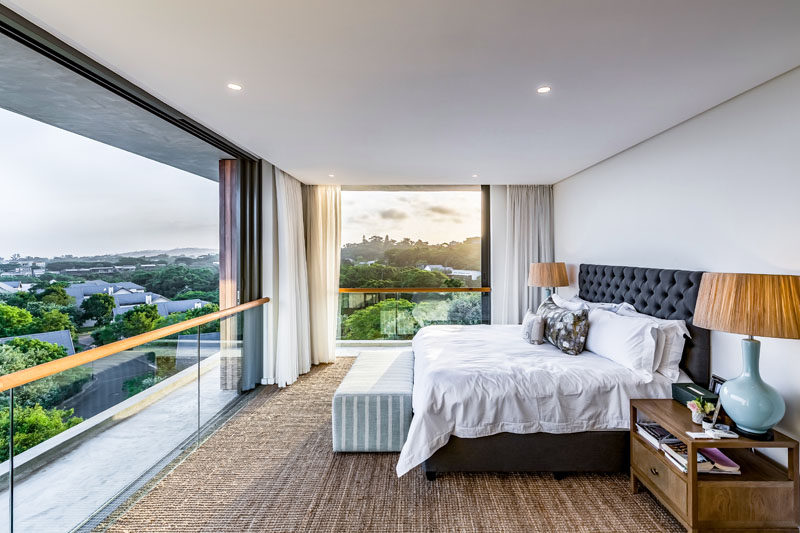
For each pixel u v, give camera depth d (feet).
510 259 16.55
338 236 16.31
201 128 9.47
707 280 5.91
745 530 5.52
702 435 5.68
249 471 7.92
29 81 7.02
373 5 4.47
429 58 5.79
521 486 7.35
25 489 5.31
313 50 5.55
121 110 8.36
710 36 5.19
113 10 4.57
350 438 8.61
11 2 4.42
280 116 8.25
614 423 7.37
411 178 14.85
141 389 7.72
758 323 5.23
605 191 12.26
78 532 6.09
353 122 8.64
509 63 5.95
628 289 10.59
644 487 7.29
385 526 6.24
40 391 5.51
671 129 9.23
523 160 12.16
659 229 9.74
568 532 6.11
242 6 4.48
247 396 12.27
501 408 7.41
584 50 5.56
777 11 4.60
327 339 16.14
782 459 6.46
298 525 6.27
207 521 6.39
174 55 5.69
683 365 8.30
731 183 7.56
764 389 5.66
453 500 6.92
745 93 7.20
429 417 7.32
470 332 12.17
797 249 6.32
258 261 13.21
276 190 13.60
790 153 6.40
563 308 10.89
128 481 7.32
